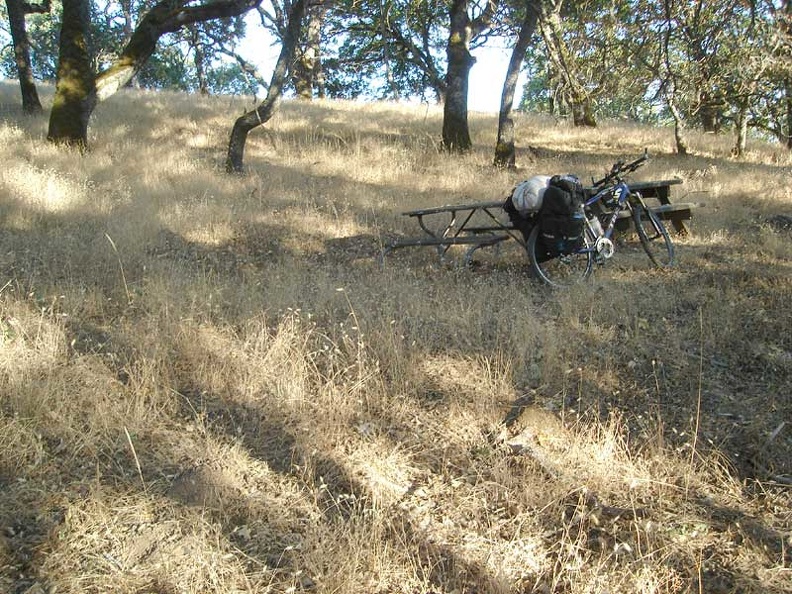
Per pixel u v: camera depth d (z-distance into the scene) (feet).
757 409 13.62
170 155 39.40
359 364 14.28
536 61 55.36
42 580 9.29
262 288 20.06
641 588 9.09
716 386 14.56
